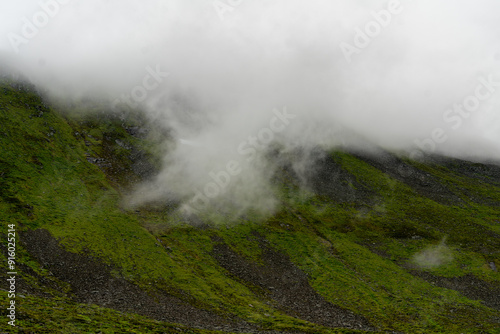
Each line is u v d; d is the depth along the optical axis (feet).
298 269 388.37
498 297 356.38
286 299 304.09
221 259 381.40
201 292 278.46
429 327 268.82
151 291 257.14
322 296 321.93
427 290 364.17
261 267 377.91
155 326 172.14
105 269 275.59
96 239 333.83
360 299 321.93
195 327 195.62
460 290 372.17
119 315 182.09
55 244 292.61
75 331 136.15
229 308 256.32
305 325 234.38
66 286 224.12
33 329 124.88
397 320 280.72
